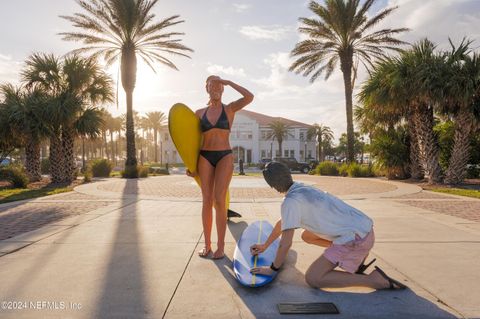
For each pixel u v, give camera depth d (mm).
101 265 3510
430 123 14109
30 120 15164
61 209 7609
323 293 2783
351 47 22734
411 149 16297
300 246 4223
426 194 10406
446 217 6219
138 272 3293
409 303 2568
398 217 6211
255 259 3398
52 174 16953
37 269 3385
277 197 9781
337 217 2754
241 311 2465
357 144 71312
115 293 2781
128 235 4914
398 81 13094
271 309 2500
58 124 16000
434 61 12680
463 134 13445
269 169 2922
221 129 3818
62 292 2797
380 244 4246
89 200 9266
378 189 12094
